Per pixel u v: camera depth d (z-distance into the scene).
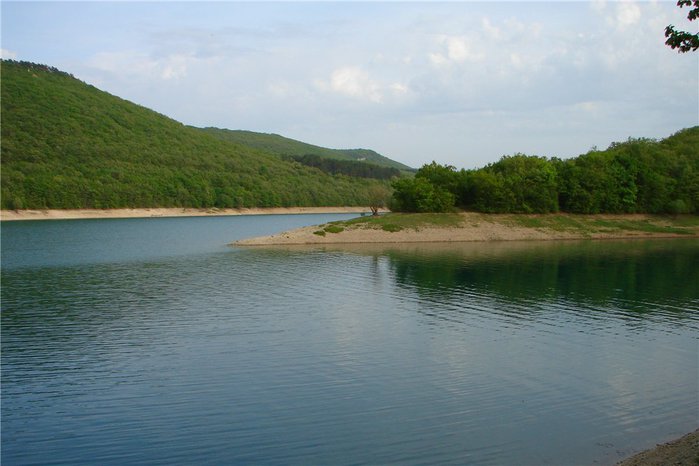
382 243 85.75
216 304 39.34
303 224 142.12
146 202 179.50
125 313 36.47
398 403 21.70
